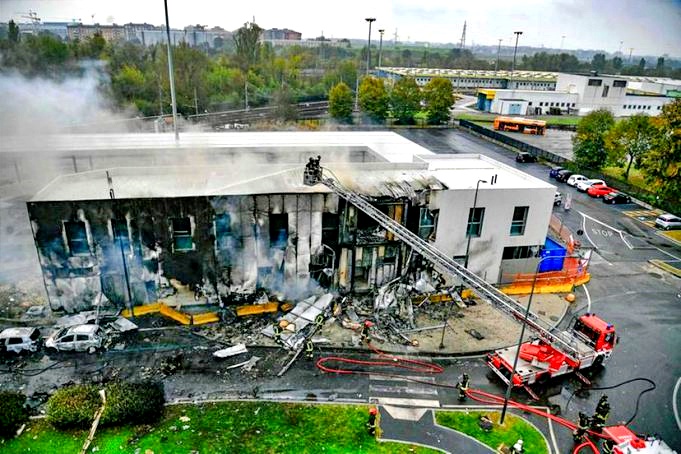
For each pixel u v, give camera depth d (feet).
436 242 104.12
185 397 75.05
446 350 88.53
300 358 84.89
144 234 89.76
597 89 378.32
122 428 68.80
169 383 77.87
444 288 104.99
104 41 299.38
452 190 100.27
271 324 93.09
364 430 69.92
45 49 254.88
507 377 79.77
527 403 77.25
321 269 99.50
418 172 106.42
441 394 78.13
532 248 112.37
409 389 78.84
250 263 95.71
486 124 326.03
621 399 79.25
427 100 314.55
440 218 102.06
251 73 363.97
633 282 119.14
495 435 70.23
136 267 91.97
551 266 115.34
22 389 75.66
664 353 91.61
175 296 95.66
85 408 68.80
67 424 68.03
